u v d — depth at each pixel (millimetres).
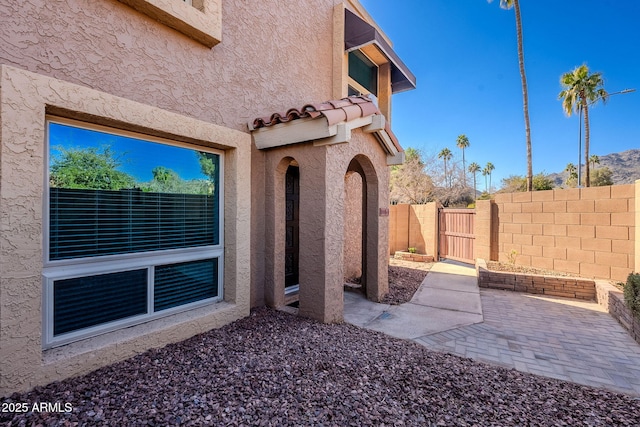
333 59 8977
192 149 4973
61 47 3463
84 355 3432
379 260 7660
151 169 4438
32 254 3068
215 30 4984
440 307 7277
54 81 3203
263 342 4531
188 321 4555
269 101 6516
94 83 3734
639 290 5414
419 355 4523
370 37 9234
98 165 3865
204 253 5129
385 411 3064
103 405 2893
